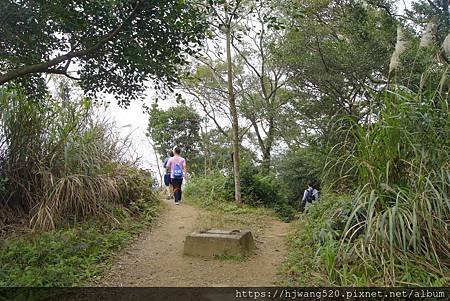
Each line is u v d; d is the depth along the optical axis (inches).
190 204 419.2
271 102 698.2
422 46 253.1
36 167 285.6
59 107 300.8
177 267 214.7
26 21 179.6
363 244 174.1
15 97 276.5
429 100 194.1
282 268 207.0
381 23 421.1
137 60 183.6
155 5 170.2
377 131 194.4
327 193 275.4
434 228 173.0
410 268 163.9
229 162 800.9
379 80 443.2
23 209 278.7
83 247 223.0
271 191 465.1
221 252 230.1
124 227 279.4
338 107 511.2
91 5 165.6
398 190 183.6
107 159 332.2
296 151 648.4
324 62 464.1
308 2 449.1
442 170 174.7
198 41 193.0
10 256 205.8
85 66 200.1
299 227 284.7
